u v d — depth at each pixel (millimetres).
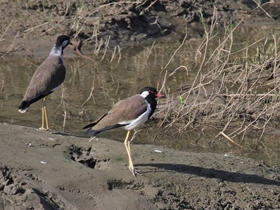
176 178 11266
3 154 11172
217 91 16219
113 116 11031
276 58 16766
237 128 15180
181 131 14898
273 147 14180
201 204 10797
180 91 16938
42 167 10914
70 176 10797
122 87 17547
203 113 15719
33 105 16078
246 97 15867
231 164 12273
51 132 12727
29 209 9703
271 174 12102
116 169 11266
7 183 10234
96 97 16750
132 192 10797
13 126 12656
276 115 15664
